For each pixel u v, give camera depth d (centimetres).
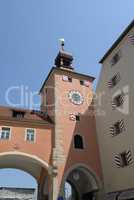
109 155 2750
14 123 2752
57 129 2884
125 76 2723
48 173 2619
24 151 2622
